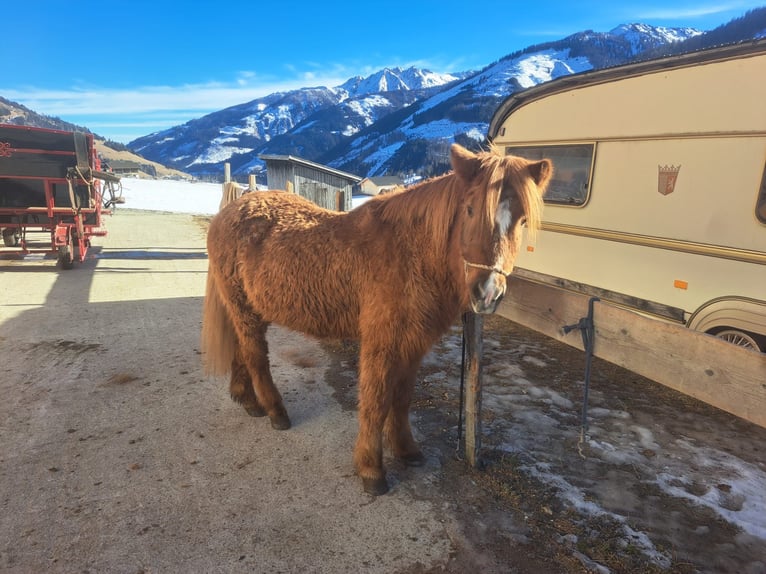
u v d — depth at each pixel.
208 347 3.67
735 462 3.15
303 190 12.95
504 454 3.17
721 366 1.88
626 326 2.26
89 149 9.09
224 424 3.53
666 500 2.73
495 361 4.87
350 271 2.75
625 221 4.77
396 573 2.21
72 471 2.90
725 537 2.45
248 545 2.36
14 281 7.80
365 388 2.73
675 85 4.16
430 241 2.50
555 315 2.68
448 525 2.53
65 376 4.27
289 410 3.77
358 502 2.70
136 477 2.86
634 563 2.26
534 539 2.42
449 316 2.65
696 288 4.18
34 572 2.15
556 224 5.66
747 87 3.64
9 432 3.32
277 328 5.86
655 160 4.41
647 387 4.35
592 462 3.11
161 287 7.79
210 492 2.75
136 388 4.07
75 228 9.70
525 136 6.09
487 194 1.97
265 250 3.09
